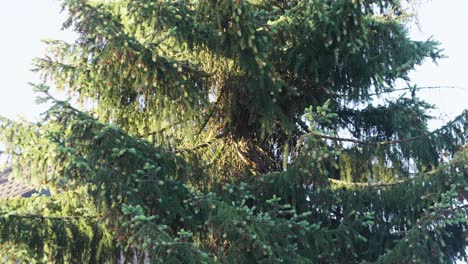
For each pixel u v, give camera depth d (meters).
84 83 8.82
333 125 10.04
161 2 7.76
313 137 7.87
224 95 9.18
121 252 8.64
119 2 8.78
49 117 7.37
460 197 8.02
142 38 8.10
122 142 7.63
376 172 9.38
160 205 7.66
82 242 8.18
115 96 8.90
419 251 7.86
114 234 8.01
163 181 7.89
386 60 9.40
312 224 8.56
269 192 8.87
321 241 8.32
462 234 8.38
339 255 8.77
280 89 8.65
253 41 8.02
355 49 8.37
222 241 7.89
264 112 8.97
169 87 8.27
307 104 9.69
